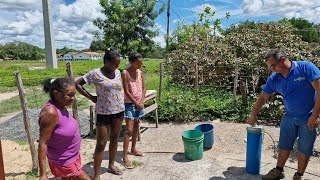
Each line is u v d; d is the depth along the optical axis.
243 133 6.25
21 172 4.62
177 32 22.39
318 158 4.86
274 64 3.62
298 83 3.58
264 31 10.16
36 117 7.72
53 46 28.86
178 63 11.80
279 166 4.07
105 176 4.44
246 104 7.52
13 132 6.91
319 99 3.39
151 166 4.77
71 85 2.82
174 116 7.48
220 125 6.92
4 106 10.48
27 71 26.59
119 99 4.14
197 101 8.08
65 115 2.87
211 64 10.65
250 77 8.77
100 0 23.23
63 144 2.86
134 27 23.61
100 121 4.06
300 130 3.74
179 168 4.65
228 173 4.43
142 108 4.89
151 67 23.69
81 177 3.08
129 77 4.70
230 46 10.61
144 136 6.40
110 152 4.44
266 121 7.04
